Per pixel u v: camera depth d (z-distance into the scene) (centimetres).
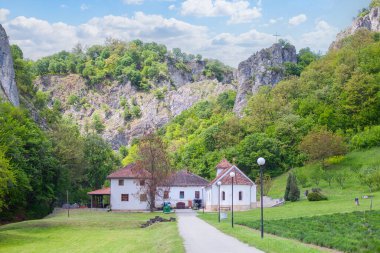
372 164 11562
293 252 2844
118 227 6362
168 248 3378
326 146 12431
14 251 4538
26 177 7362
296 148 14112
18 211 8462
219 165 11069
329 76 18262
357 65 17288
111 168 14575
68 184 10525
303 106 16162
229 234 4256
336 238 3741
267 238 3659
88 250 4244
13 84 11731
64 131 12388
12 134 7225
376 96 14438
